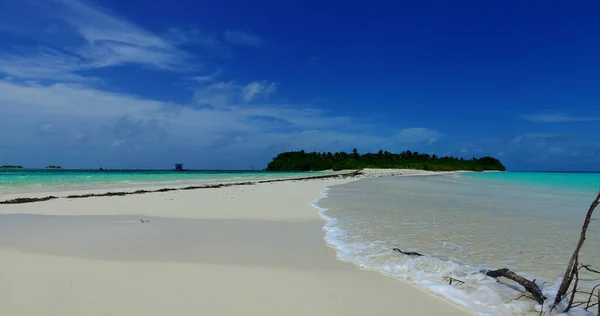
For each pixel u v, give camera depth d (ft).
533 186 112.68
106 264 20.21
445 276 18.88
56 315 13.47
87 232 30.07
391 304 15.43
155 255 22.48
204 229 31.83
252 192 75.15
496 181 154.40
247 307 14.67
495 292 16.67
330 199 59.88
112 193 69.87
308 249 24.77
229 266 20.36
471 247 25.96
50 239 27.02
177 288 16.61
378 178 172.35
